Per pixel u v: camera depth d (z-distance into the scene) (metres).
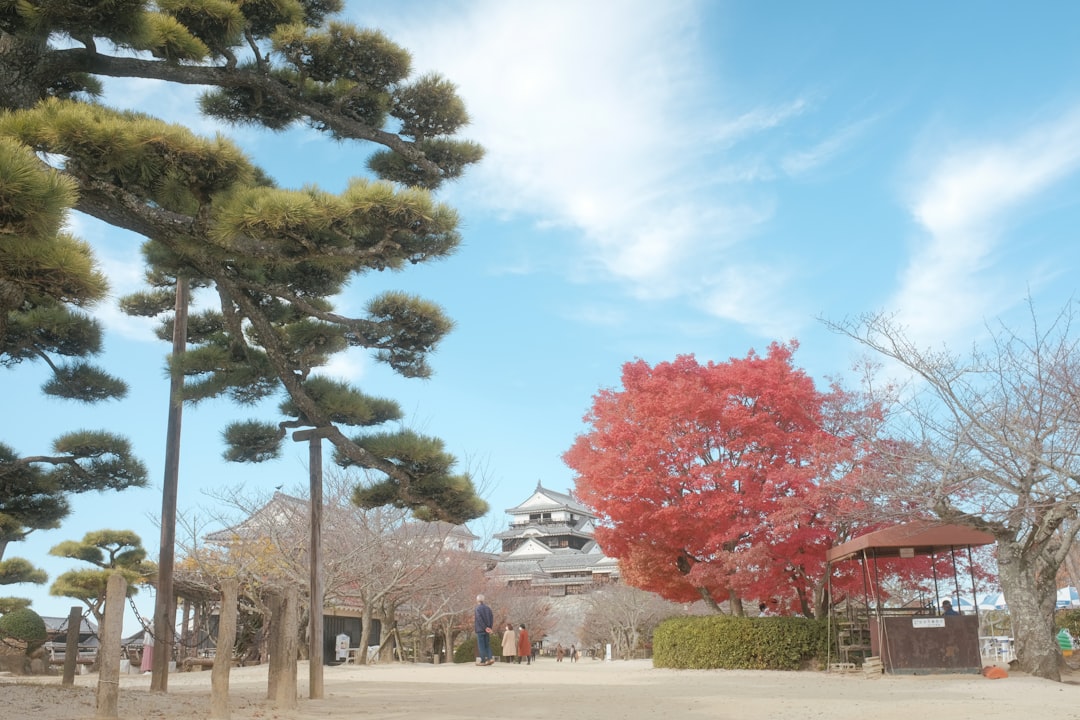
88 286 8.80
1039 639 16.92
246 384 14.94
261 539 25.72
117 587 9.07
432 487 14.28
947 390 16.78
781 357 23.22
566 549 79.12
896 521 18.80
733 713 10.52
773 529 20.42
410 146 14.40
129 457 17.17
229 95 14.71
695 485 20.94
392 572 27.31
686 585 23.45
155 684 13.73
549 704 11.75
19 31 11.05
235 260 12.53
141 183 11.51
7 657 25.66
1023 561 17.41
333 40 13.45
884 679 16.56
